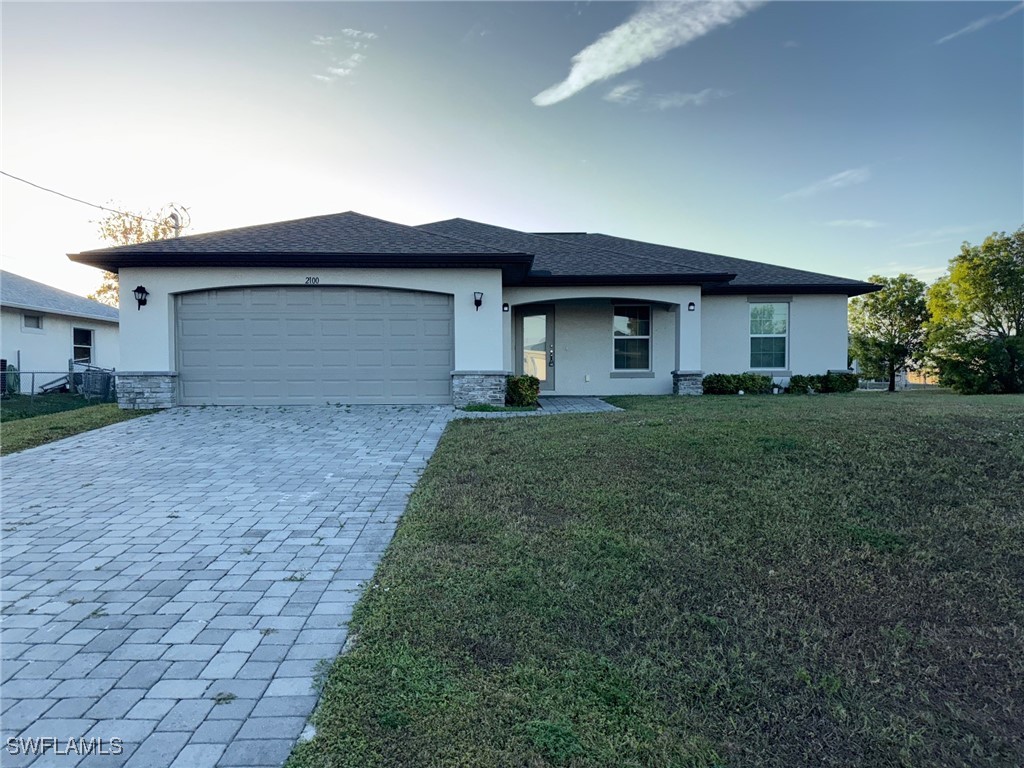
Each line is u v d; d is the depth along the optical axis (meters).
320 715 2.46
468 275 11.33
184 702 2.55
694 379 13.96
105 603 3.52
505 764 2.25
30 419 10.35
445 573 3.85
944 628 3.39
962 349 20.36
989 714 2.73
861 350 24.86
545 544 4.33
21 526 4.89
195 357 11.19
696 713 2.66
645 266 14.09
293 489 5.97
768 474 5.74
